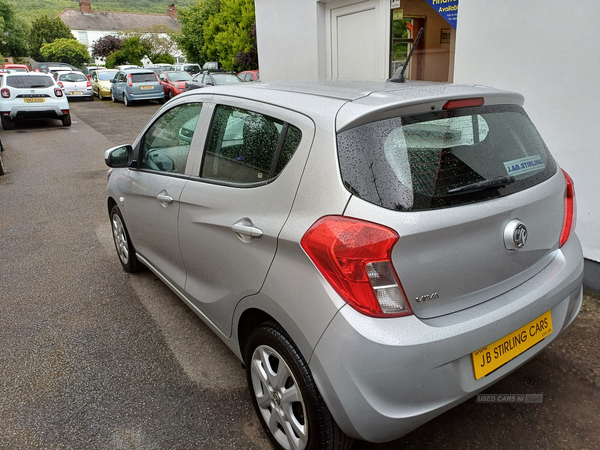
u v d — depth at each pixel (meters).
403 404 1.67
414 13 5.43
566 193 2.27
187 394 2.63
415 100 1.79
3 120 14.00
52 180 8.05
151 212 3.12
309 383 1.82
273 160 2.07
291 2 6.52
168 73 22.19
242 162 2.28
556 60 3.46
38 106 13.98
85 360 2.96
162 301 3.70
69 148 11.13
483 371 1.82
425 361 1.65
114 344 3.12
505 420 2.35
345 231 1.65
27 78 14.10
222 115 2.53
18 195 7.13
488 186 1.84
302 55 6.57
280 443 2.12
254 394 2.26
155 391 2.66
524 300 1.91
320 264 1.71
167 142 3.03
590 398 2.47
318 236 1.72
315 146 1.85
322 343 1.70
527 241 1.97
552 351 2.85
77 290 3.92
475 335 1.74
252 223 2.06
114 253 4.73
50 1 175.38
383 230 1.62
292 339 1.88
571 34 3.33
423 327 1.67
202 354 3.00
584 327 3.07
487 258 1.83
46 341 3.17
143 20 85.31
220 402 2.56
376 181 1.69
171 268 3.07
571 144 3.48
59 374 2.82
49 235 5.32
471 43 4.07
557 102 3.51
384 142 1.74
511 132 2.10
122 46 39.41
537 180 2.06
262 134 2.17
